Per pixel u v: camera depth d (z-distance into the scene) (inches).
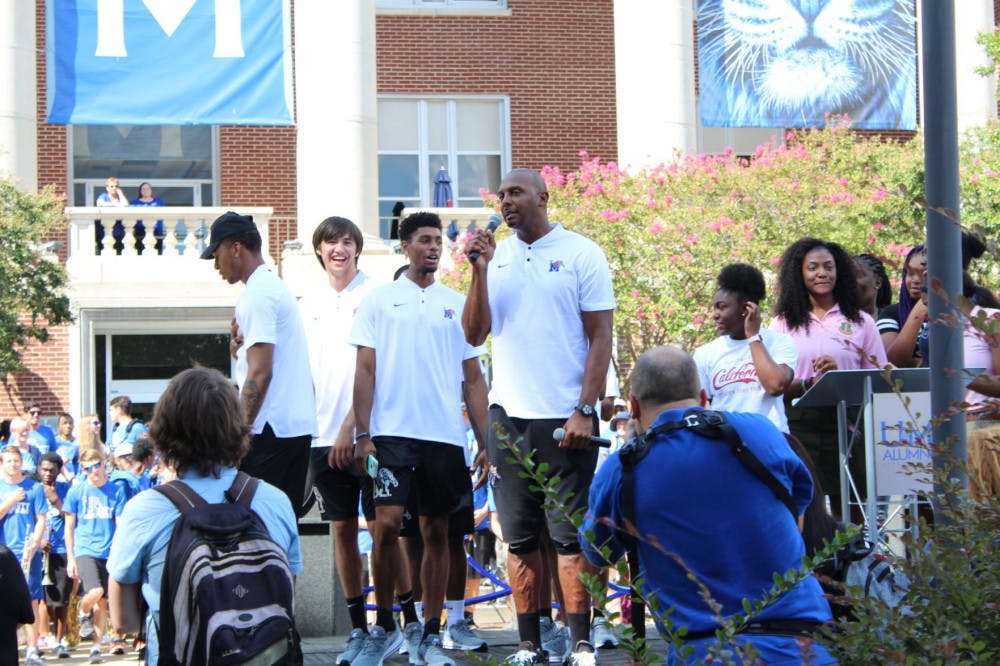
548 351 285.0
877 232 746.8
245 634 182.2
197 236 962.7
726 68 880.3
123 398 661.3
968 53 959.0
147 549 195.5
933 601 165.9
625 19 932.0
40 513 538.9
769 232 754.8
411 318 307.9
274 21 841.5
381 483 305.0
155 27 831.7
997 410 182.2
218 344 994.7
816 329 326.0
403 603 331.0
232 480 202.4
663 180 783.1
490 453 291.6
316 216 880.9
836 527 216.4
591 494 195.6
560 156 1124.5
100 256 952.9
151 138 1074.1
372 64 894.4
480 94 1115.9
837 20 889.5
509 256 291.4
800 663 181.0
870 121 894.4
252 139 1073.5
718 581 185.6
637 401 201.3
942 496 190.5
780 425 299.9
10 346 842.8
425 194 1111.0
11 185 847.1
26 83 890.7
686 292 746.8
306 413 297.4
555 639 322.3
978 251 310.7
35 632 518.6
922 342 327.0
